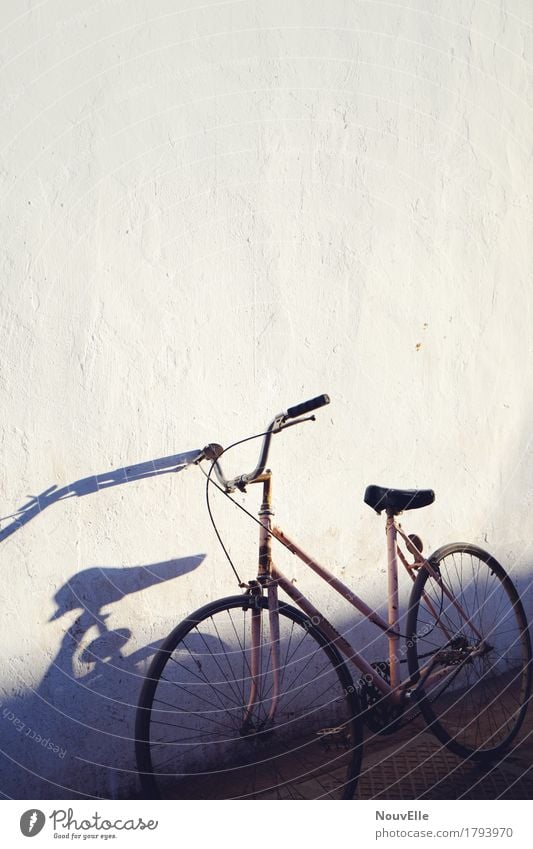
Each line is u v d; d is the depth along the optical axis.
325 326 3.27
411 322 3.47
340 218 3.28
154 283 2.92
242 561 3.13
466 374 3.62
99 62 2.81
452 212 3.54
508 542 3.77
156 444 2.93
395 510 3.00
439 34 3.47
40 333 2.73
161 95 2.92
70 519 2.79
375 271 3.37
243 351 3.10
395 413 3.45
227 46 3.03
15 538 2.70
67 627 2.79
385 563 3.45
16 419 2.70
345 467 3.35
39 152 2.72
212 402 3.04
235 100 3.05
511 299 3.71
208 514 3.05
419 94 3.43
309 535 3.27
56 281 2.76
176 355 2.97
